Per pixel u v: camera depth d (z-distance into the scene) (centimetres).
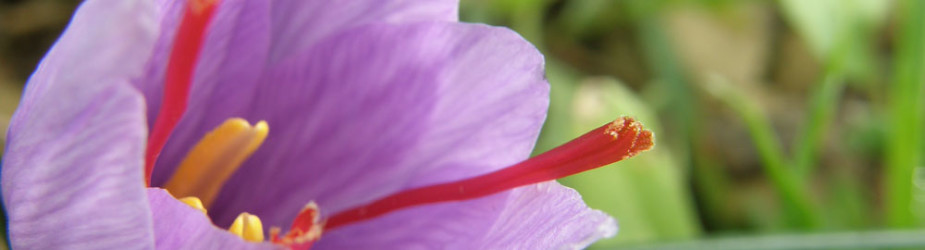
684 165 24
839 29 23
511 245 11
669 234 20
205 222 10
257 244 10
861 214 23
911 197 21
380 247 12
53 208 10
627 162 20
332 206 12
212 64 11
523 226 11
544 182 11
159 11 11
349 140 12
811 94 27
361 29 11
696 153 25
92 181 10
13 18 24
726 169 26
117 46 9
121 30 9
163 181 12
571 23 27
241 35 11
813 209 21
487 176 11
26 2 24
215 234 10
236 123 11
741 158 26
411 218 12
